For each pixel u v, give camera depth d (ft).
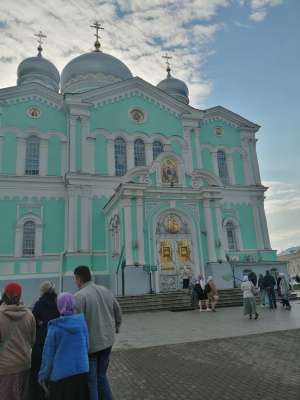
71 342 15.57
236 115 115.03
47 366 15.24
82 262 84.58
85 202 89.56
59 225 89.66
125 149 98.99
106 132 97.81
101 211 90.94
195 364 27.58
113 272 81.66
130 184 75.82
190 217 81.20
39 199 89.97
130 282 70.69
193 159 103.86
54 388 15.05
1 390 16.67
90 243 87.40
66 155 95.61
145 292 70.85
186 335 39.42
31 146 94.63
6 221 86.12
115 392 22.22
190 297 67.26
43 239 87.40
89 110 97.81
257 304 69.41
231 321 48.11
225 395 20.66
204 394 21.03
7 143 91.97
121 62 127.54
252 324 44.86
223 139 112.37
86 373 15.40
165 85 128.57
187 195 82.07
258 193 108.68
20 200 88.53
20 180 89.45
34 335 18.51
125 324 49.44
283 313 54.65
